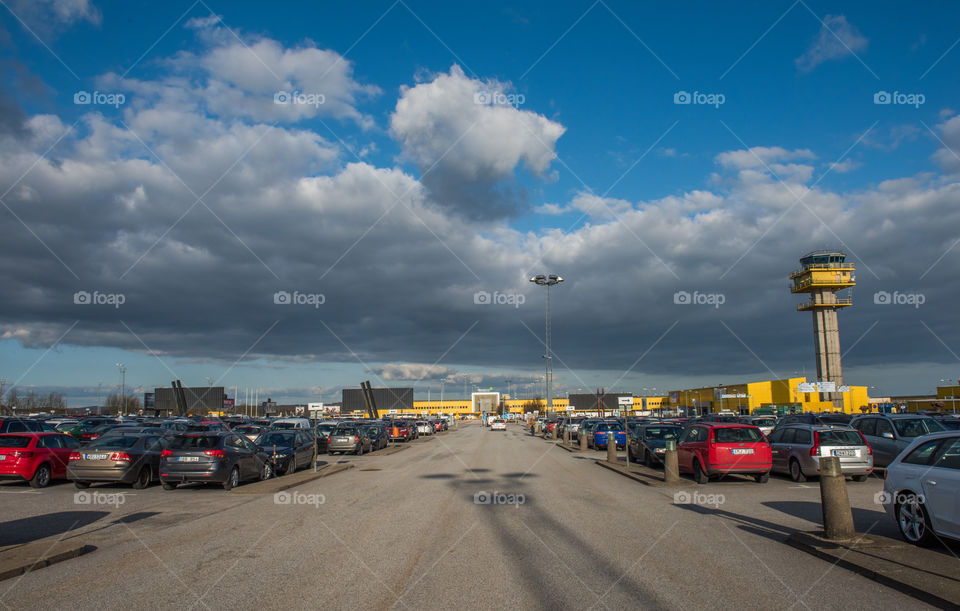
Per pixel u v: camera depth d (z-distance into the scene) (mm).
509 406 143000
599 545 8680
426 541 9055
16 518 11383
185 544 8930
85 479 15586
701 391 87500
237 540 9203
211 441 15914
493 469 21406
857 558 7391
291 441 20781
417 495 14445
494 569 7348
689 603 5969
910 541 8352
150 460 16562
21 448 15875
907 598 6102
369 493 14945
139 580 6930
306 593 6387
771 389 72875
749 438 16234
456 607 5906
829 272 68312
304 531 9922
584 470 20938
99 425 31062
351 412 85062
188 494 15023
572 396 89500
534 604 5977
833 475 8500
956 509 7480
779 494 14117
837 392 67312
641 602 6016
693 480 17188
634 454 23844
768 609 5789
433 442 44000
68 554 8023
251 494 15008
